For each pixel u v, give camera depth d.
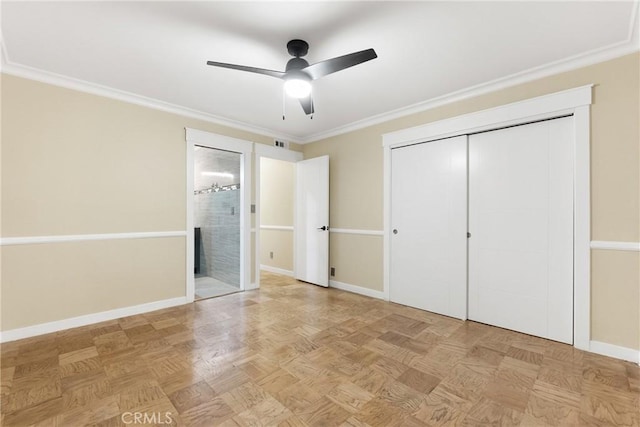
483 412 1.60
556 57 2.31
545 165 2.55
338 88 2.88
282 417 1.55
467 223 3.01
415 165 3.41
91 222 2.84
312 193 4.50
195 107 3.42
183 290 3.47
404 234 3.50
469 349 2.34
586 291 2.29
